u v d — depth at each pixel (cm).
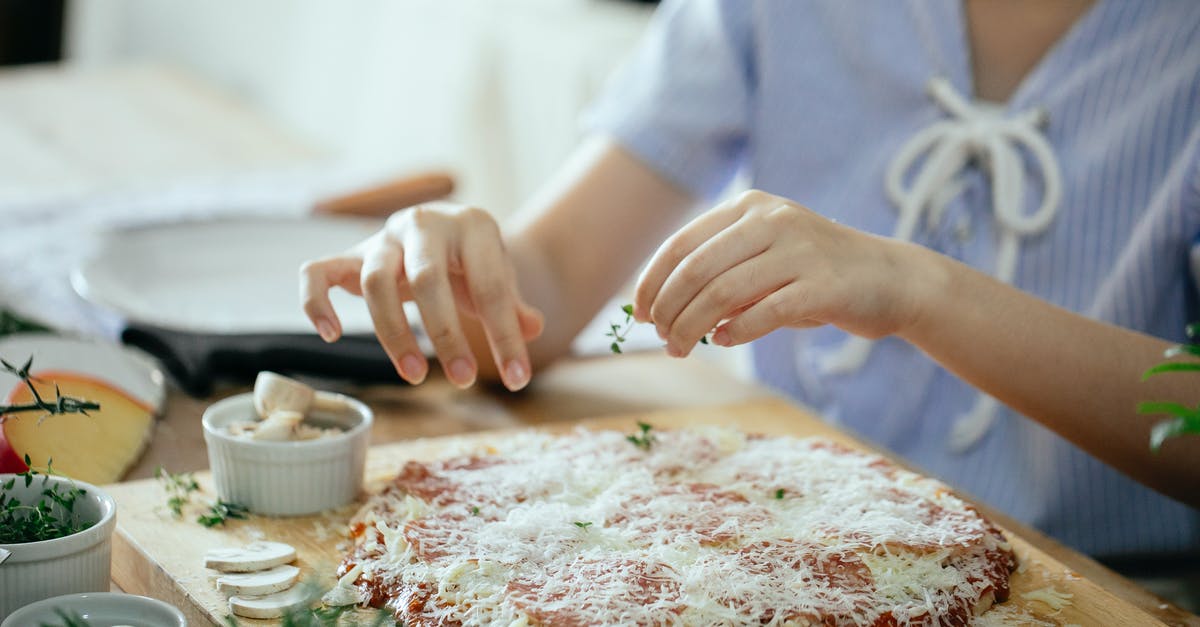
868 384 119
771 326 84
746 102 124
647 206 122
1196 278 108
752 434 99
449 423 104
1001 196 113
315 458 87
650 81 123
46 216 139
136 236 121
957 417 117
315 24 279
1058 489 111
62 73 212
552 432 101
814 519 84
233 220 126
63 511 79
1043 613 82
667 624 75
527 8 234
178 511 87
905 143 117
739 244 84
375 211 135
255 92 304
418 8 248
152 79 211
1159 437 68
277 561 81
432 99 239
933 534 82
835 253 86
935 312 90
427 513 85
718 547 82
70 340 101
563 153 216
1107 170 112
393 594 79
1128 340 94
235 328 113
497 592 77
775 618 75
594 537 82
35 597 75
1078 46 113
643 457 93
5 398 92
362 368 106
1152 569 107
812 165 121
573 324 117
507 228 120
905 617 77
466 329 109
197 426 101
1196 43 110
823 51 121
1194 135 109
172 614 72
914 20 117
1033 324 92
